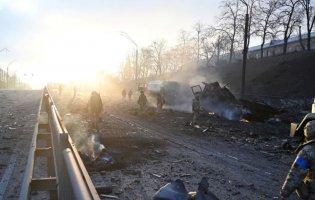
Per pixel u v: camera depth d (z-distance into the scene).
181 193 4.48
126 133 15.58
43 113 12.09
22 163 7.68
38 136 6.14
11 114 18.84
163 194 4.48
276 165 11.09
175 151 12.34
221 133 17.80
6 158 8.16
